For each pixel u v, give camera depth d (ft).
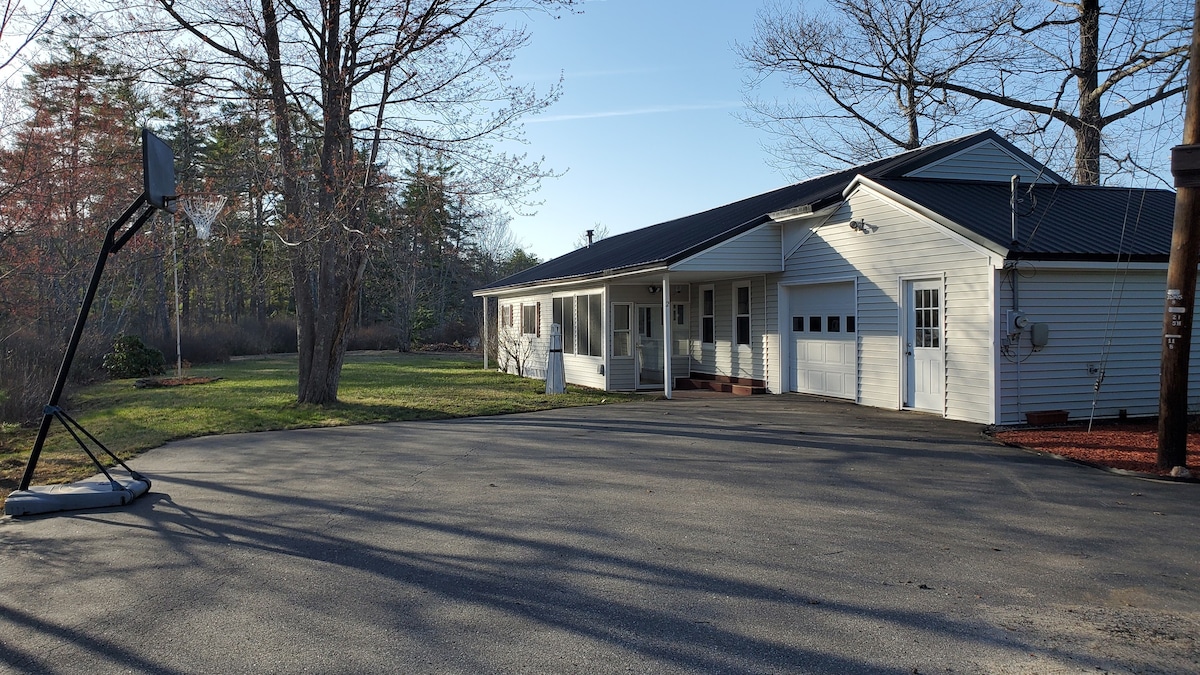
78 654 13.85
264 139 47.57
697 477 27.78
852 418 41.34
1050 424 37.63
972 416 38.73
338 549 19.88
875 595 16.11
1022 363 37.78
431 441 37.01
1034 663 12.96
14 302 52.54
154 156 26.05
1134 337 40.01
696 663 13.08
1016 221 40.34
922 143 77.10
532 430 40.06
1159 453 27.45
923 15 77.05
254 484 27.94
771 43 86.12
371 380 73.36
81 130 46.03
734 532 20.79
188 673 13.03
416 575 17.76
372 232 47.21
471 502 24.61
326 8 45.62
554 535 20.76
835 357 49.52
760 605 15.64
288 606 15.97
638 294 63.72
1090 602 15.61
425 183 46.60
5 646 14.24
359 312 160.15
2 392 47.09
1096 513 22.30
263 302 151.43
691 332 66.33
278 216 54.95
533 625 14.79
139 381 75.51
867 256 45.91
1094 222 42.68
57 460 33.35
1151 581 16.78
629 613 15.31
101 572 18.37
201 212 53.31
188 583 17.49
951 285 39.81
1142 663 12.92
